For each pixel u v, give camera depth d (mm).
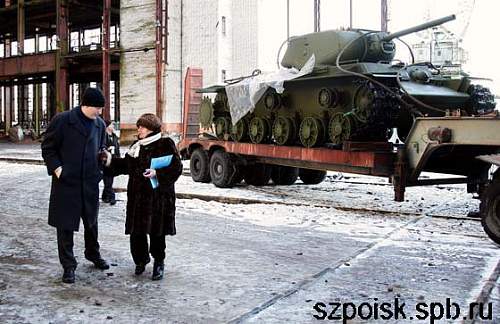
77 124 5781
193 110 17562
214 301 5195
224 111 15203
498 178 7684
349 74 11117
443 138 9094
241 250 7324
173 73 32531
